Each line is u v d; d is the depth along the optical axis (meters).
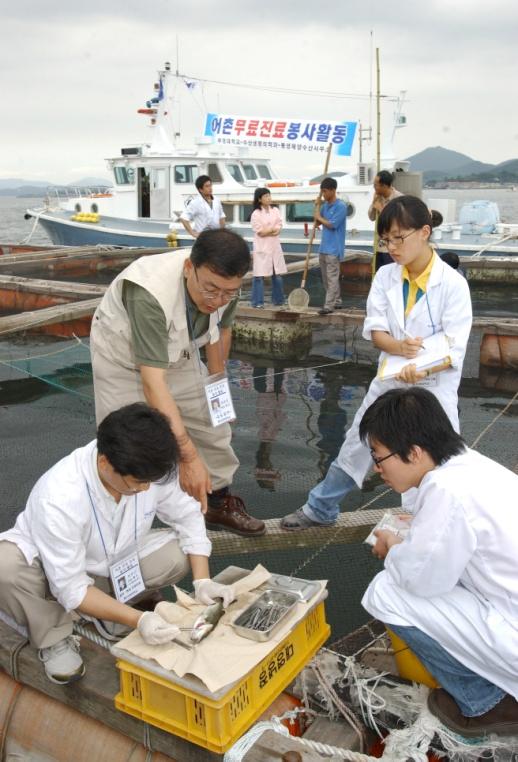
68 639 2.56
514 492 2.13
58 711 2.59
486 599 2.16
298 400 6.86
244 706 2.16
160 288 2.98
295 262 11.77
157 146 15.03
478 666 2.15
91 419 6.49
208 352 3.68
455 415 3.46
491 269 12.52
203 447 3.77
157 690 2.20
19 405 6.92
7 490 4.95
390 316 3.46
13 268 12.44
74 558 2.40
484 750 2.19
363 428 2.29
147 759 2.34
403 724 2.32
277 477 5.05
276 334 8.66
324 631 2.56
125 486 2.32
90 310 8.66
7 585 2.42
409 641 2.26
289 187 13.35
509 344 7.69
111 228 15.02
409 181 12.83
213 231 2.82
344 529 3.99
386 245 3.32
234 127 13.94
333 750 2.15
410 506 2.99
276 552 3.92
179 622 2.34
